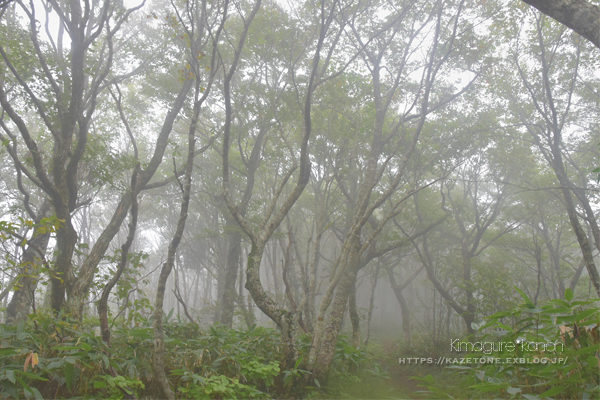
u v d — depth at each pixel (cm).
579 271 1819
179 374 626
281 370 810
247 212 1766
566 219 1964
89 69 1045
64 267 974
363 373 984
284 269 1028
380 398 800
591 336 316
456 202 1870
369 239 940
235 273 1783
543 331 365
